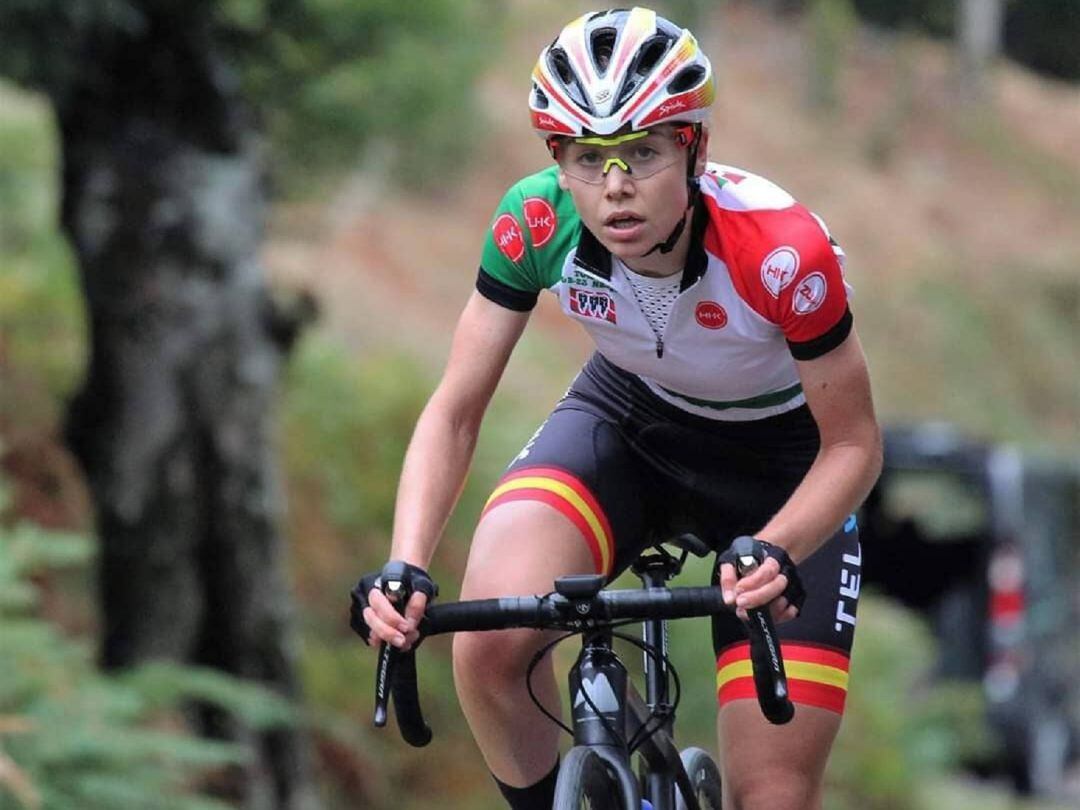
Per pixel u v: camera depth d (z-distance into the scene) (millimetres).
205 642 19094
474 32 21812
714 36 88375
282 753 19344
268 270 33188
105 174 18047
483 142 59438
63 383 24906
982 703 32812
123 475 18516
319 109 20531
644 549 9742
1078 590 36500
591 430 9414
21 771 13219
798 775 8789
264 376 18969
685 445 9375
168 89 18094
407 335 43594
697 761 9422
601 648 8500
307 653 24484
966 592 33438
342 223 48062
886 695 29328
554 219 8672
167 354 18328
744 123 82250
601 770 7934
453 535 26812
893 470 34062
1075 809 32844
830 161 84125
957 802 30016
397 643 7676
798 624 9000
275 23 19203
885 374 71312
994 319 78812
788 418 9258
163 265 18203
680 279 8398
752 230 8258
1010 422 74500
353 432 27984
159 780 15125
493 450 28516
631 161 7855
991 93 99312
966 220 86750
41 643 15219
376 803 23344
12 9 16047
